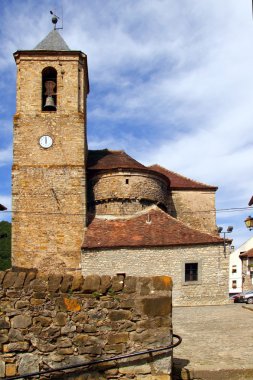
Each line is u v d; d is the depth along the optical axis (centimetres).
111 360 668
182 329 1324
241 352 901
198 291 2456
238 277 5856
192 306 2397
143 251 2503
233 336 1129
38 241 2700
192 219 3297
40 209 2745
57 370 656
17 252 2683
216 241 2508
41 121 2867
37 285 696
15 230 2708
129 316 693
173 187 3322
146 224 2683
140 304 695
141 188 2886
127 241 2542
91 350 682
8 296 691
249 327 1299
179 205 3309
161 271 2477
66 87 2916
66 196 2770
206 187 3356
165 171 3603
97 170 2930
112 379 677
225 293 2455
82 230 2719
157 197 2958
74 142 2850
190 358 849
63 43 3039
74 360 678
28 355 677
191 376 745
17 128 2850
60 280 699
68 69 2936
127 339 686
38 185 2778
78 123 2877
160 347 684
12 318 686
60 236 2711
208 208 3334
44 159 2819
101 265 2500
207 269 2481
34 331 683
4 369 671
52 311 690
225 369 750
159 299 696
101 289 698
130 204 2861
